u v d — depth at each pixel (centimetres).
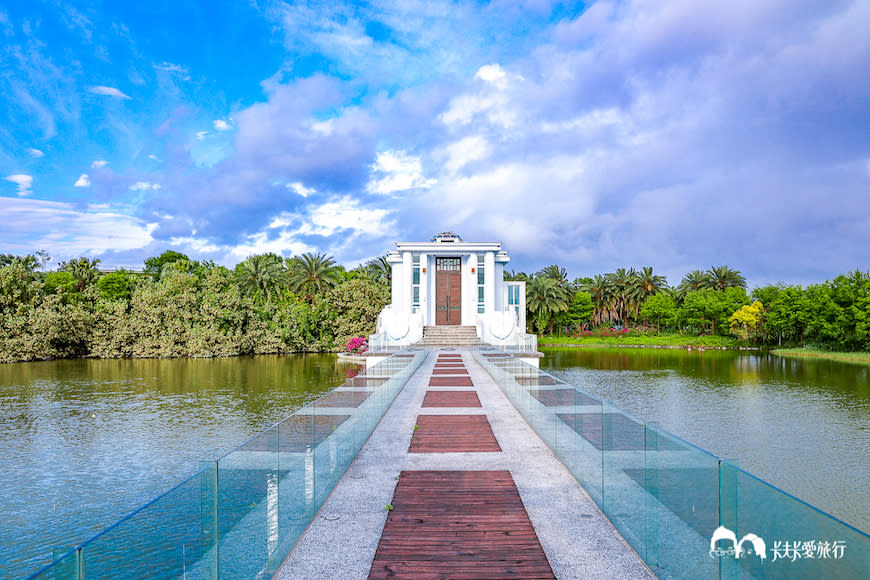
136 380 3884
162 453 2000
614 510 657
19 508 1488
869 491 1641
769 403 3031
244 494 488
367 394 1116
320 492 725
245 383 3747
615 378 4172
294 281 6662
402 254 3859
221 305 5825
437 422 1264
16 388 3506
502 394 1677
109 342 5462
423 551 588
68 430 2353
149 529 361
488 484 816
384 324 3428
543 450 1018
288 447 595
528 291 8088
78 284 6619
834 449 2084
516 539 619
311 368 4675
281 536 568
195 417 2617
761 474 1797
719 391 3481
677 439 485
